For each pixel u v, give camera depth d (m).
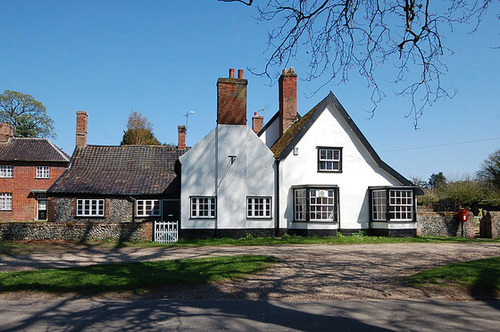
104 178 30.42
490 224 25.91
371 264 14.58
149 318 8.24
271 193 24.23
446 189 43.66
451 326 7.81
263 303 9.62
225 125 23.94
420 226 25.83
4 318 8.20
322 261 15.13
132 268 12.97
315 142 25.06
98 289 10.66
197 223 23.30
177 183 30.08
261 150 24.36
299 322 7.99
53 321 8.00
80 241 21.62
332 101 25.38
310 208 23.64
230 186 23.66
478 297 10.45
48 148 45.06
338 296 10.38
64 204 28.14
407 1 9.62
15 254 17.22
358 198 25.20
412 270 13.54
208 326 7.70
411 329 7.59
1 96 62.09
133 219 28.75
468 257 16.20
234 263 13.88
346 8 9.84
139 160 33.25
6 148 44.22
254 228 23.83
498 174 48.56
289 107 28.94
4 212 42.84
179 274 12.12
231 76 25.23
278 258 15.55
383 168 25.39
